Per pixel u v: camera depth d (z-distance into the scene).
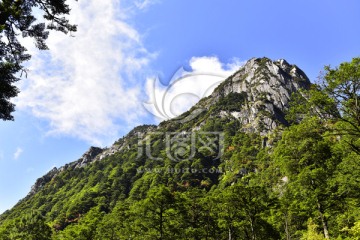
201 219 38.84
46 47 12.72
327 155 26.14
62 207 134.62
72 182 178.62
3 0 10.27
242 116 184.00
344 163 23.69
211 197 37.50
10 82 11.26
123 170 154.25
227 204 35.06
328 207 25.38
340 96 19.75
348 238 21.92
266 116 168.25
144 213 35.22
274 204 34.25
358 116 19.53
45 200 162.62
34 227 59.12
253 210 34.41
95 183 152.62
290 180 28.17
